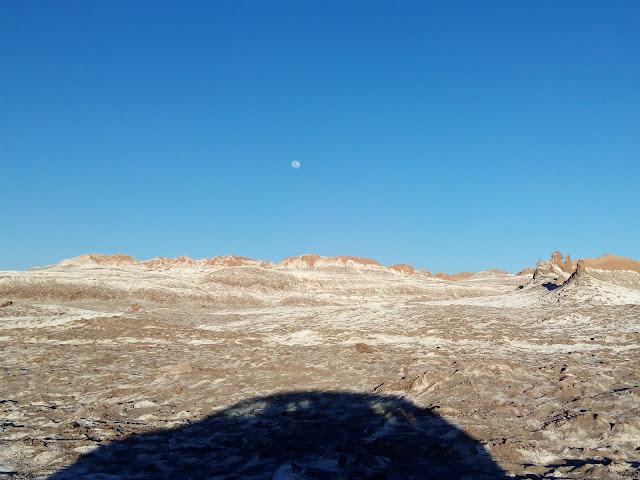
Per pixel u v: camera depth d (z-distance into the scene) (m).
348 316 38.75
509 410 12.77
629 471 8.57
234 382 17.25
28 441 11.41
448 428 11.61
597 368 17.08
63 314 40.06
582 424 11.26
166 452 10.88
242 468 9.76
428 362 19.25
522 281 109.44
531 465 9.20
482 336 25.97
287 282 81.56
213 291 66.62
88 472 9.73
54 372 20.06
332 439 11.41
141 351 24.94
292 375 18.14
